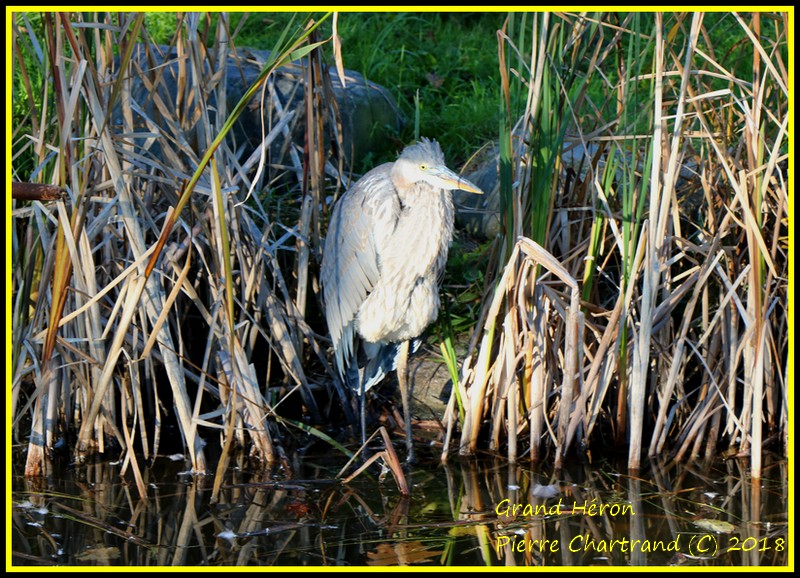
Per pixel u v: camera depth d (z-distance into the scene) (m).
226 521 7.59
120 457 8.87
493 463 8.96
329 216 10.64
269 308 9.52
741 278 8.66
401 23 16.80
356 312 9.11
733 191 9.29
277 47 6.71
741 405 9.67
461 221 12.02
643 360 8.52
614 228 8.73
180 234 9.40
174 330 9.84
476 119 13.52
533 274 8.85
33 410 8.47
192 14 8.85
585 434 9.04
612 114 11.57
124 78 8.59
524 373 9.13
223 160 9.02
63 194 5.89
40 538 7.21
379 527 7.52
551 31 8.68
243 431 9.16
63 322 8.02
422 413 9.99
